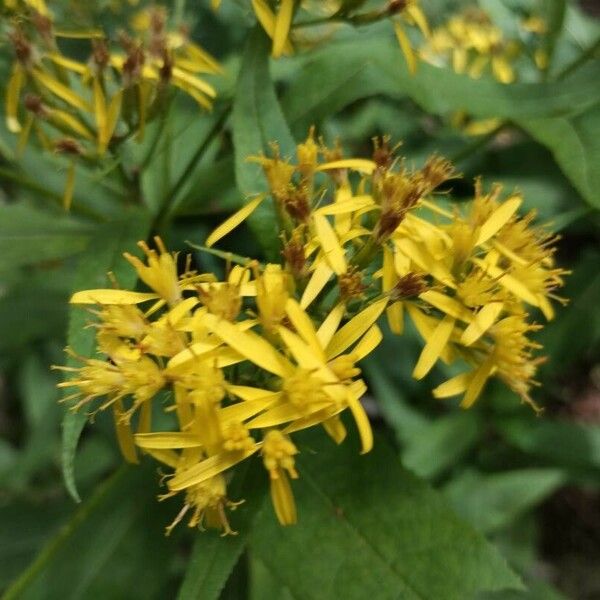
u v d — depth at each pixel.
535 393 0.19
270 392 0.11
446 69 0.15
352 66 0.15
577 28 0.19
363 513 0.13
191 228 0.19
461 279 0.12
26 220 0.17
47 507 0.20
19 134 0.16
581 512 0.27
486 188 0.20
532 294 0.12
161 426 0.15
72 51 0.17
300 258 0.12
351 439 0.13
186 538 0.21
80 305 0.13
